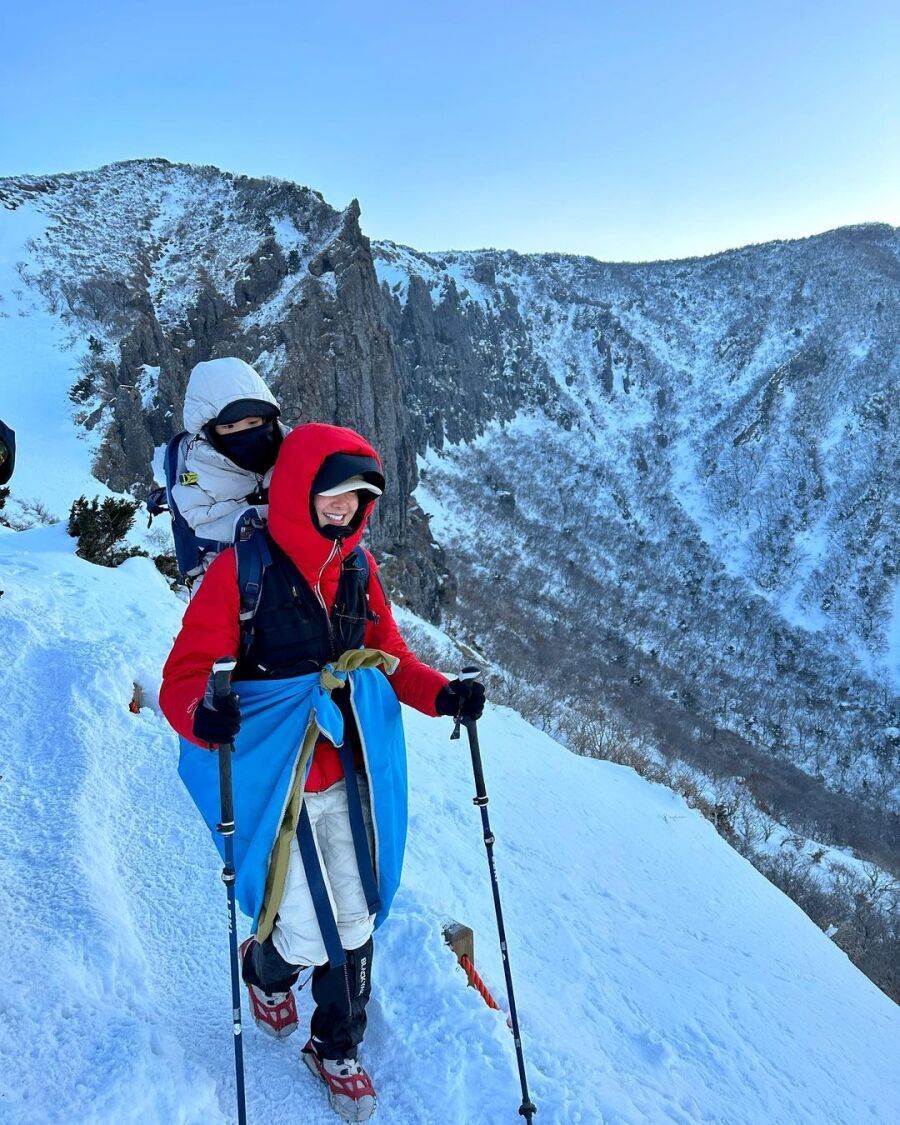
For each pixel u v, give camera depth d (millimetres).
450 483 145125
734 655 118750
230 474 2012
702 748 53562
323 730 1935
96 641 5203
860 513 165250
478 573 108062
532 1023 2852
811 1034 4121
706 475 183500
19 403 43344
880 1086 3826
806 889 18578
